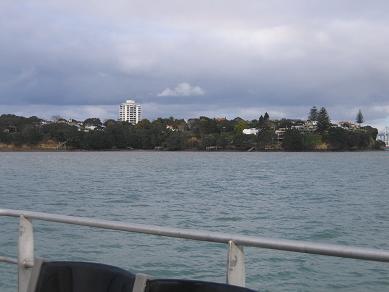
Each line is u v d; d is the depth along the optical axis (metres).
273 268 9.68
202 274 9.84
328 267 8.27
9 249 11.30
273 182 59.44
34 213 4.36
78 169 89.00
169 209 32.16
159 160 138.88
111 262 8.17
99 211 31.47
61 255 8.30
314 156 179.12
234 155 189.50
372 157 170.62
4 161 125.81
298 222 26.08
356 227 24.25
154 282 3.19
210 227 24.45
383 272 7.84
